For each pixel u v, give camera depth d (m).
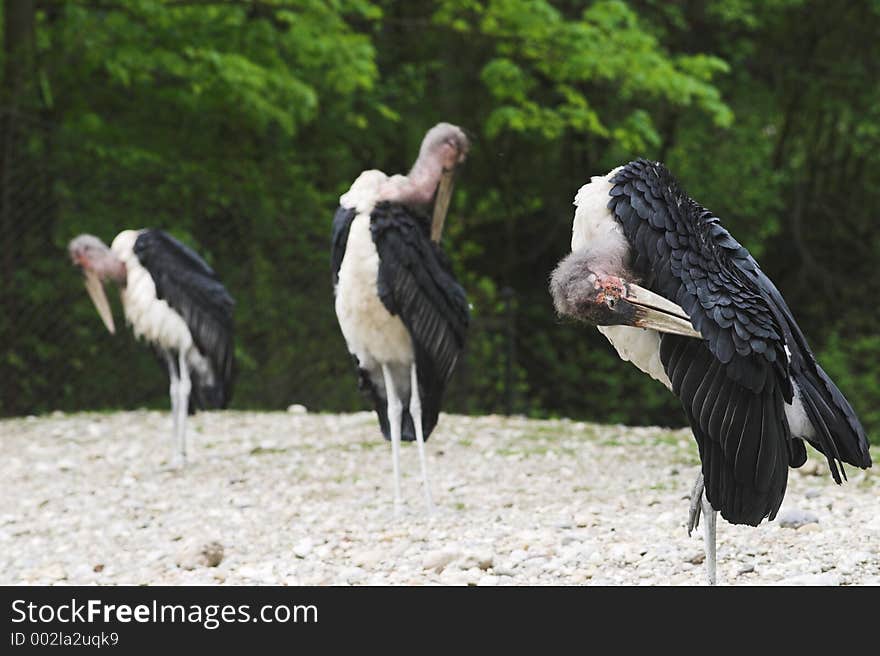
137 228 16.69
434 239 8.54
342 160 22.72
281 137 20.61
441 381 8.70
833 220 27.14
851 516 7.99
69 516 9.30
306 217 17.66
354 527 8.27
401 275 8.30
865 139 26.36
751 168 24.38
